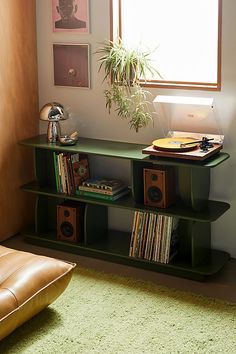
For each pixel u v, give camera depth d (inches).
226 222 159.8
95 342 123.3
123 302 138.9
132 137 167.0
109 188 159.5
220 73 151.3
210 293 144.5
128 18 166.6
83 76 169.6
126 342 123.2
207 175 156.3
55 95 176.1
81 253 166.2
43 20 172.1
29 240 173.9
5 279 124.6
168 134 160.6
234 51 148.5
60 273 130.4
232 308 135.7
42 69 176.1
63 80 173.2
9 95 168.4
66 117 166.7
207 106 149.9
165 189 152.3
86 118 172.9
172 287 147.5
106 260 162.7
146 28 165.2
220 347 121.1
